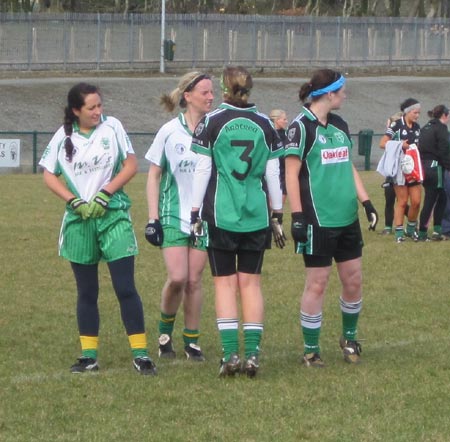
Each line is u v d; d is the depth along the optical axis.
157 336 16.02
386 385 12.80
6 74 95.38
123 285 13.27
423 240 27.45
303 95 13.47
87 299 13.58
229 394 12.35
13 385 12.76
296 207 13.24
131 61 102.38
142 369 13.37
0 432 10.90
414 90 103.12
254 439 10.68
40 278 21.31
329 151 13.30
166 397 12.20
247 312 13.10
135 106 84.75
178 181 14.00
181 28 105.56
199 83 13.97
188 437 10.74
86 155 13.08
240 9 135.75
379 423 11.22
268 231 13.09
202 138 12.82
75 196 13.12
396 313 17.80
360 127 90.31
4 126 76.19
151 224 13.89
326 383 12.90
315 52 113.50
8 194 40.09
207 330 16.45
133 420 11.31
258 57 110.00
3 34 96.44
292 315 17.56
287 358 14.43
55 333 16.03
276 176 13.09
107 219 13.15
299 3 150.38
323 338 15.87
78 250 13.27
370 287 20.39
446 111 26.95
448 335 16.08
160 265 23.11
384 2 155.25
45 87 85.19
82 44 99.94
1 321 16.94
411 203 27.19
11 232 28.45
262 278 21.30
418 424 11.21
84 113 13.05
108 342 15.45
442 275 21.86
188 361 14.38
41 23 97.81
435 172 26.81
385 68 118.12
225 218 12.78
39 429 11.00
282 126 25.16
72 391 12.48
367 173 56.62
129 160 13.23
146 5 132.62
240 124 12.80
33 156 56.12
